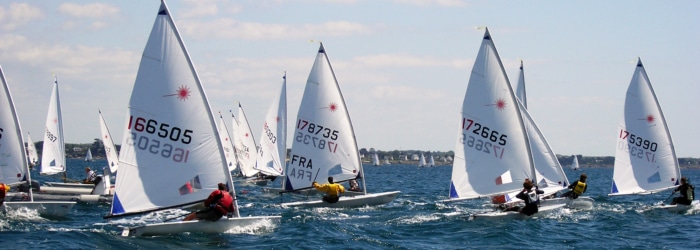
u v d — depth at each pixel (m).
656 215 47.31
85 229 36.03
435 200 59.88
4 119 41.41
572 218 44.59
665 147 53.78
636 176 54.00
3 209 40.09
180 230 33.84
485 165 44.72
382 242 34.94
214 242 32.69
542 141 51.12
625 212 48.62
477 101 44.62
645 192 53.84
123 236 33.38
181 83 33.81
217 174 34.75
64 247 30.56
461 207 52.97
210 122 34.34
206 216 34.22
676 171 53.75
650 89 53.78
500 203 47.28
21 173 41.88
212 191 34.78
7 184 41.62
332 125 54.06
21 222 38.50
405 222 42.19
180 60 33.72
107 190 52.66
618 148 54.47
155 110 33.72
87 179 62.94
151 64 33.50
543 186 51.06
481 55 44.41
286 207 51.59
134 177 33.78
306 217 44.75
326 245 33.50
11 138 41.62
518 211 43.25
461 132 45.03
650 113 53.75
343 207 51.34
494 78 44.31
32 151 93.38
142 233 33.31
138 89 33.53
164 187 34.06
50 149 79.62
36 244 31.12
